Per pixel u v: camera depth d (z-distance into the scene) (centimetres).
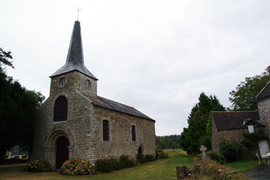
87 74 1716
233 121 1566
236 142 1416
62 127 1477
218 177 711
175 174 1130
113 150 1577
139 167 1603
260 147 1397
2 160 2288
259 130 1423
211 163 822
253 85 2311
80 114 1433
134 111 2480
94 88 1811
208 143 2178
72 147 1381
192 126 2628
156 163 1884
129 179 1026
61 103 1579
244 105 2419
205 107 2773
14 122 1245
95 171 1292
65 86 1595
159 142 6756
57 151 1553
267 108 1404
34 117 1548
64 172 1241
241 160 1351
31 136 1638
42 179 1034
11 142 1390
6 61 1380
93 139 1356
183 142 2727
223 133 1477
